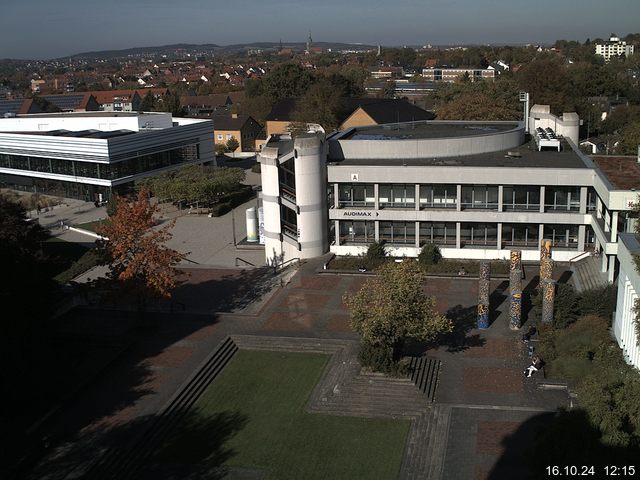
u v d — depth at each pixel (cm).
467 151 6850
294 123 11888
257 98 16538
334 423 3706
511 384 3972
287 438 3591
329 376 4166
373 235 6562
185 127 10750
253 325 4969
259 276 6153
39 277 4475
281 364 4428
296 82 16588
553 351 4194
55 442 3569
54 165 10138
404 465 3322
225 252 7025
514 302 4684
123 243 4831
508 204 6188
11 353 4241
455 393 3900
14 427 3703
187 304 5481
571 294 4666
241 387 4153
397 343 4228
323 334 4750
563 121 7881
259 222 7238
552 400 3784
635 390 2559
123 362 4453
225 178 8906
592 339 4128
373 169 6238
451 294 5462
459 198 6191
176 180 8831
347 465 3341
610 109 13812
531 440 3425
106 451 3462
